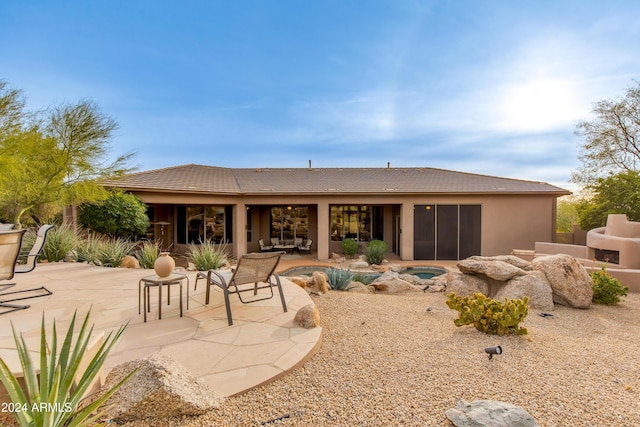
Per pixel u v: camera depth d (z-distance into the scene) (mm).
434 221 15125
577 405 2777
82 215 11719
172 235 17000
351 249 16000
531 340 4363
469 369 3426
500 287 6961
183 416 2496
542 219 14992
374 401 2789
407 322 5141
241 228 15086
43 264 8719
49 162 11117
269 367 3254
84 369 2523
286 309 5059
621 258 10211
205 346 3729
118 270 7992
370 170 20266
